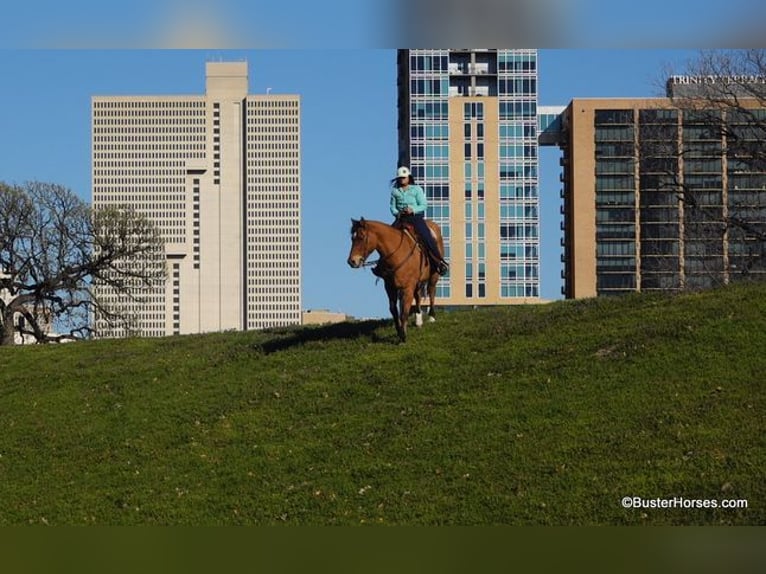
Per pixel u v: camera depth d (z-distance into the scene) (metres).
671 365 18.89
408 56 155.12
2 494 18.14
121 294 63.50
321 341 24.00
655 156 52.84
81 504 17.20
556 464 16.05
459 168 154.00
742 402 16.98
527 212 153.88
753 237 51.59
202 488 17.22
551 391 18.69
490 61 156.00
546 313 24.17
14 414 22.52
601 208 143.25
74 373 25.28
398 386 20.20
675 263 80.50
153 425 20.39
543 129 157.50
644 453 15.91
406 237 21.86
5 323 53.00
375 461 17.12
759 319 20.22
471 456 16.75
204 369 23.59
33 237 53.22
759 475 14.80
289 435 18.83
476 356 21.34
